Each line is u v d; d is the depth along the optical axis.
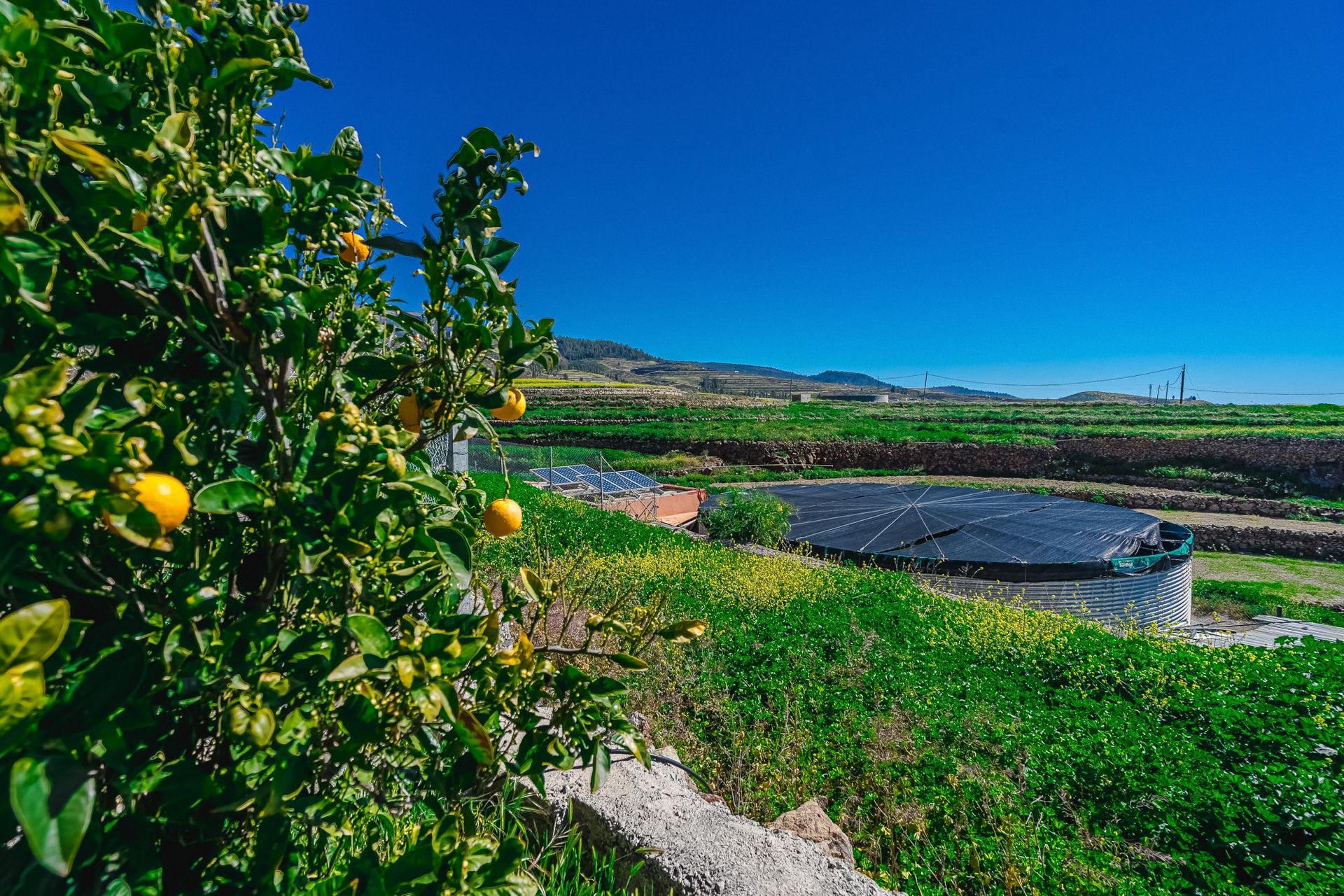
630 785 2.70
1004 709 6.69
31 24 0.74
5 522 0.66
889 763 5.24
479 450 23.50
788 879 2.23
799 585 11.02
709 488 31.12
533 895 1.09
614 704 1.30
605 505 19.91
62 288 0.87
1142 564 15.12
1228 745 6.14
